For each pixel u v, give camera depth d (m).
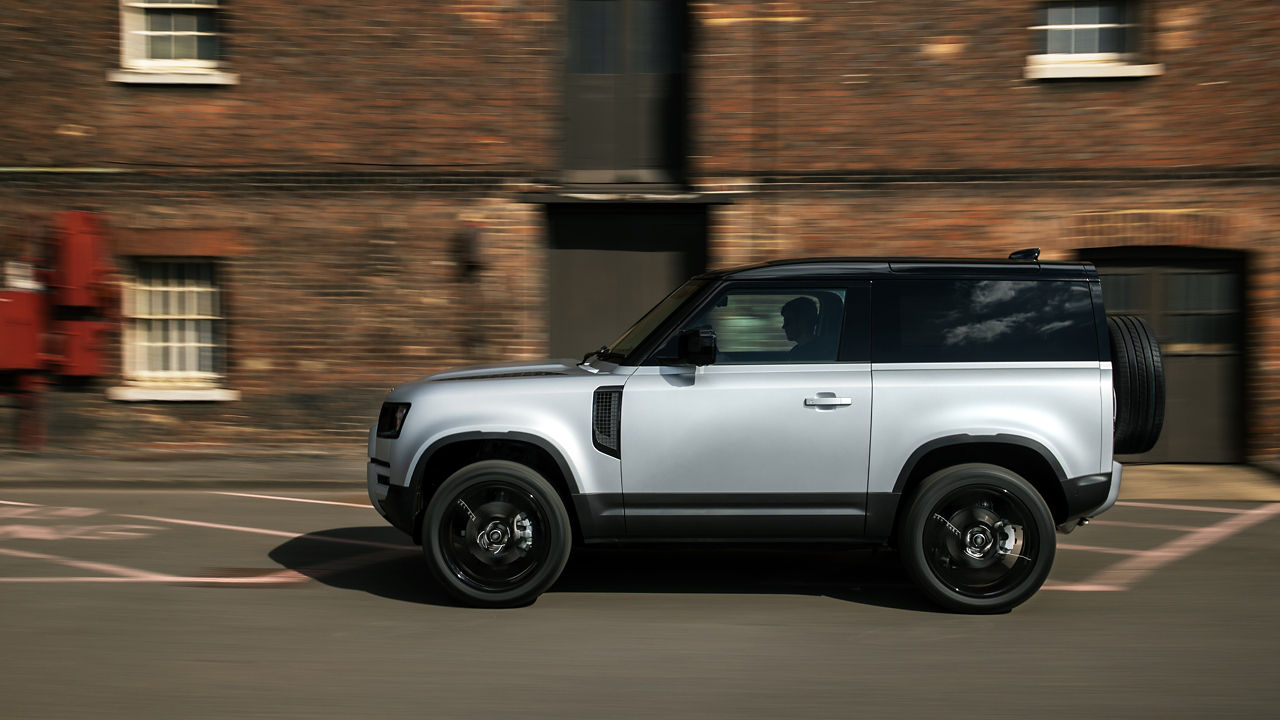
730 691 4.81
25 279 11.70
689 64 11.69
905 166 11.32
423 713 4.53
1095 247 11.26
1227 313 11.36
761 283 6.31
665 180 11.91
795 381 6.14
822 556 7.57
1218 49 11.04
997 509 6.11
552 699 4.70
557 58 11.71
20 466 11.21
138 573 6.98
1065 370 6.14
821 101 11.34
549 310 11.97
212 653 5.34
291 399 11.84
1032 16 11.20
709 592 6.59
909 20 11.23
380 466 6.48
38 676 4.98
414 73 11.58
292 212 11.72
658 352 6.27
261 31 11.59
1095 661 5.24
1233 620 5.95
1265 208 11.08
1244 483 10.44
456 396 6.29
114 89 11.70
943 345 6.20
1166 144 11.12
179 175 11.72
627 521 6.20
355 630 5.75
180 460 11.59
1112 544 7.86
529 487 6.16
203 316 12.05
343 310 11.77
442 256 11.70
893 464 6.11
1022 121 11.22
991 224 11.30
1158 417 6.25
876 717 4.50
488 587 6.19
